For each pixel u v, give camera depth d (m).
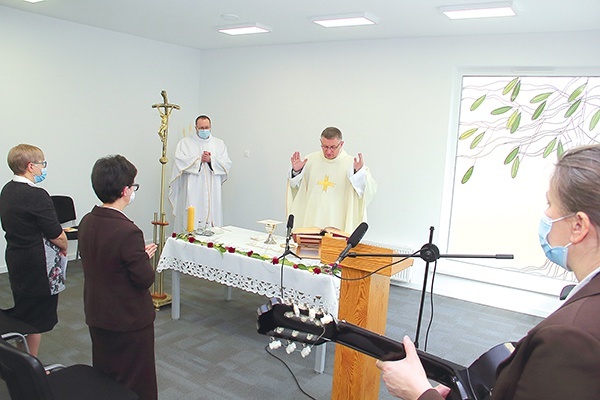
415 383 0.92
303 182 3.85
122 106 5.38
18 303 2.48
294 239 2.96
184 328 3.47
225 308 3.94
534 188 4.26
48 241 2.46
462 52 4.38
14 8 4.31
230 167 5.62
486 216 4.49
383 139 4.84
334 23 4.21
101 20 4.68
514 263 4.37
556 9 3.35
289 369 2.93
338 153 3.64
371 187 3.62
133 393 1.78
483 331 3.78
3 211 2.39
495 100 4.38
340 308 2.09
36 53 4.53
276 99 5.57
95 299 1.91
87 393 1.74
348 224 3.63
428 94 4.57
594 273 0.72
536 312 4.20
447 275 4.61
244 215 5.96
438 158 4.55
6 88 4.35
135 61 5.45
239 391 2.64
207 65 6.16
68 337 3.18
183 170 5.02
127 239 1.85
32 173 2.45
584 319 0.68
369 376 2.14
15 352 1.38
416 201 4.69
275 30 4.71
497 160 4.41
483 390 1.10
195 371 2.84
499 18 3.68
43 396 1.40
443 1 3.37
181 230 5.21
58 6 4.16
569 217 0.77
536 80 4.20
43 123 4.67
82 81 4.96
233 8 3.98
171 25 4.79
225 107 6.02
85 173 5.10
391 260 1.94
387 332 3.64
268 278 2.88
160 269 3.46
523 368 0.73
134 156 5.59
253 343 3.28
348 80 5.02
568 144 4.11
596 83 3.97
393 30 4.35
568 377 0.65
